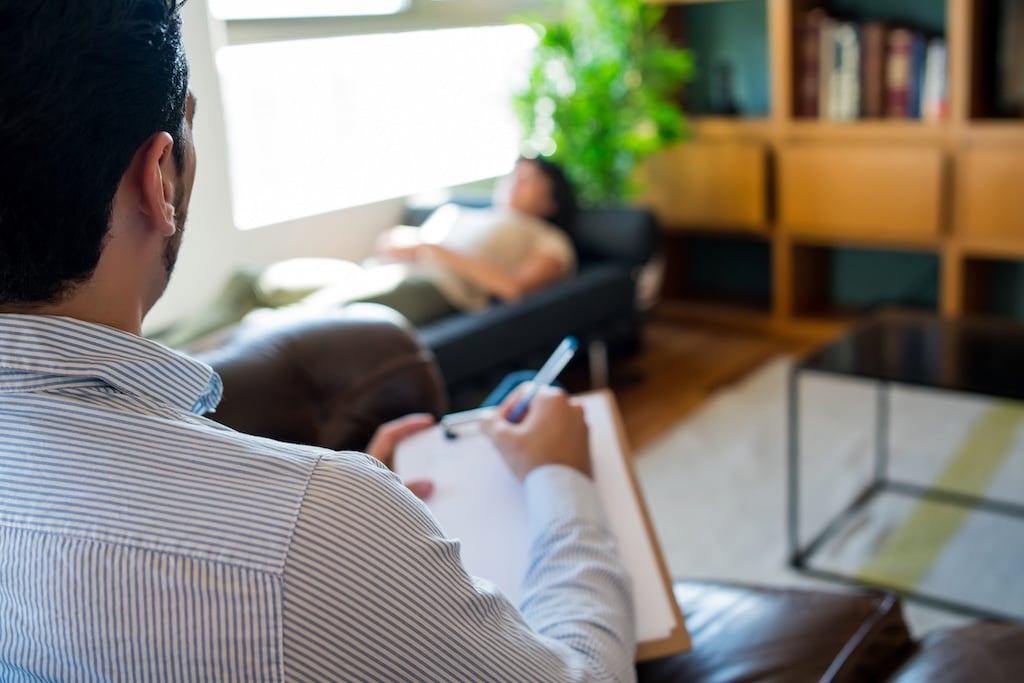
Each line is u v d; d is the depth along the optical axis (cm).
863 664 110
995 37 331
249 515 55
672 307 409
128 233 59
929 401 313
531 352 278
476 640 60
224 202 255
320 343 126
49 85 52
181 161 62
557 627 74
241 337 124
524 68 386
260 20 304
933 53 332
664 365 357
